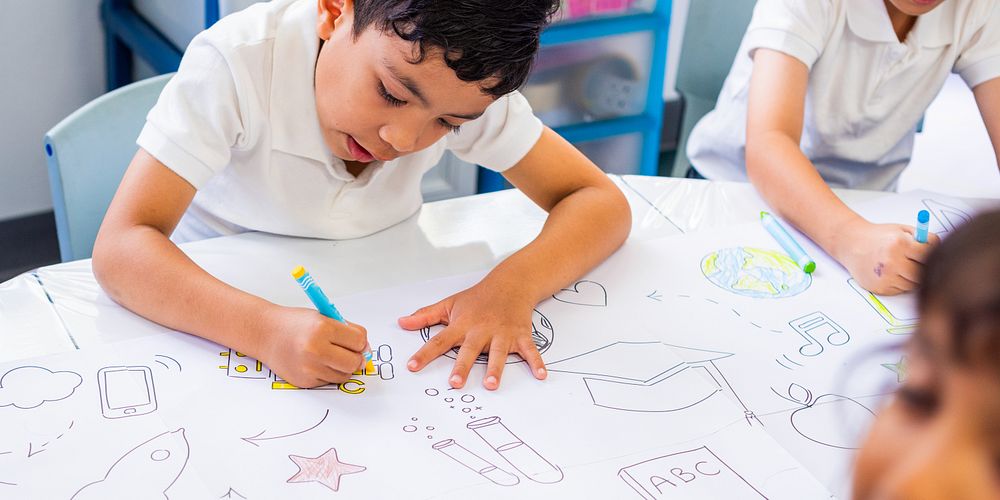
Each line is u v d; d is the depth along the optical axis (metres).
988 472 0.28
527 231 1.00
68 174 1.02
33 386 0.71
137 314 0.81
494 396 0.73
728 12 1.68
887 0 1.23
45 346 0.76
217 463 0.65
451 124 0.82
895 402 0.32
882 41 1.23
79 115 1.03
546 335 0.81
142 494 0.62
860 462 0.32
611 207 0.97
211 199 0.99
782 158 1.08
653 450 0.68
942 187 2.46
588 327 0.83
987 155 2.63
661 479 0.66
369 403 0.72
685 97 1.82
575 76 1.81
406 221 1.00
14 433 0.66
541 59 1.76
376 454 0.66
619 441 0.69
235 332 0.76
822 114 1.29
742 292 0.90
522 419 0.71
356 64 0.79
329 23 0.84
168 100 0.89
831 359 0.81
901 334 0.84
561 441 0.69
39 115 1.97
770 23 1.22
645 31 1.82
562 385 0.75
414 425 0.70
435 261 0.93
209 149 0.88
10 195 2.00
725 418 0.72
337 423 0.69
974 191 2.46
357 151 0.88
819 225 0.99
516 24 0.74
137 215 0.86
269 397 0.72
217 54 0.88
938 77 1.28
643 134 1.94
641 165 1.97
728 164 1.47
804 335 0.84
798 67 1.20
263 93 0.89
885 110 1.29
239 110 0.89
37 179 2.02
